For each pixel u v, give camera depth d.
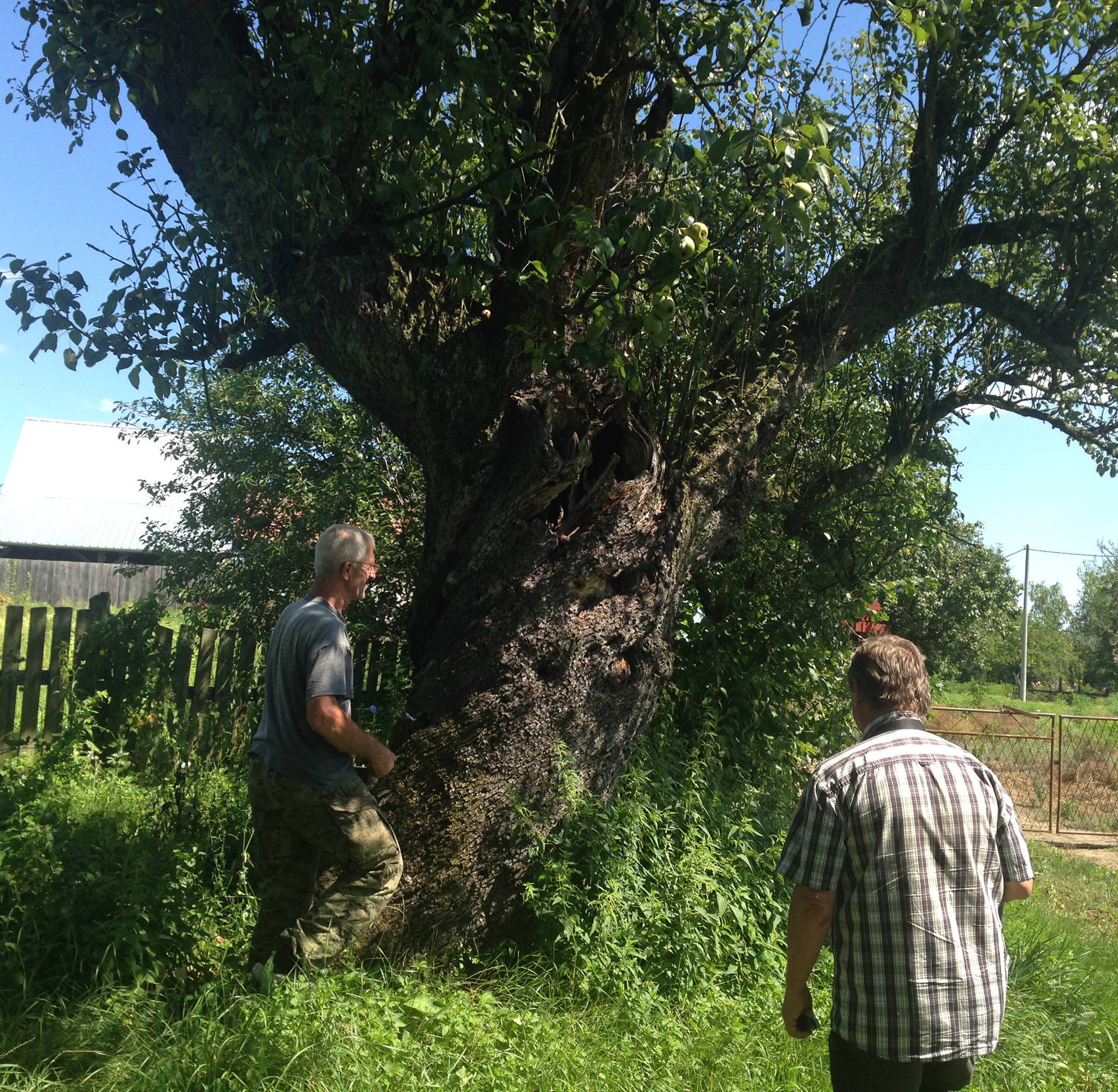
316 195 4.64
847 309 6.37
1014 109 6.21
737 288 5.70
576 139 4.84
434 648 4.70
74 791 5.54
